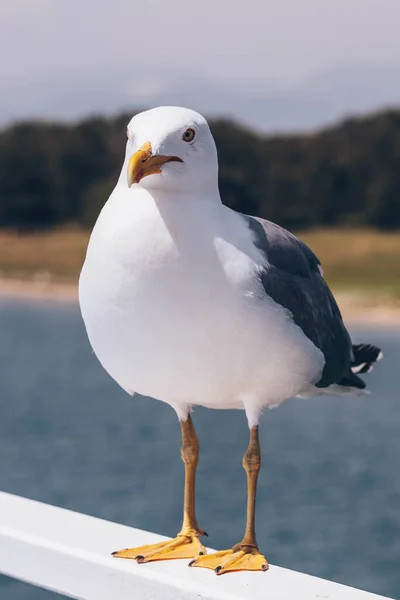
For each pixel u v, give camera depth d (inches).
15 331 1467.8
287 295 136.4
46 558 139.9
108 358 134.5
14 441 719.7
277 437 724.0
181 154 128.3
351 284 1465.3
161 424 777.6
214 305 126.3
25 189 1919.3
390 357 1082.1
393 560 431.2
